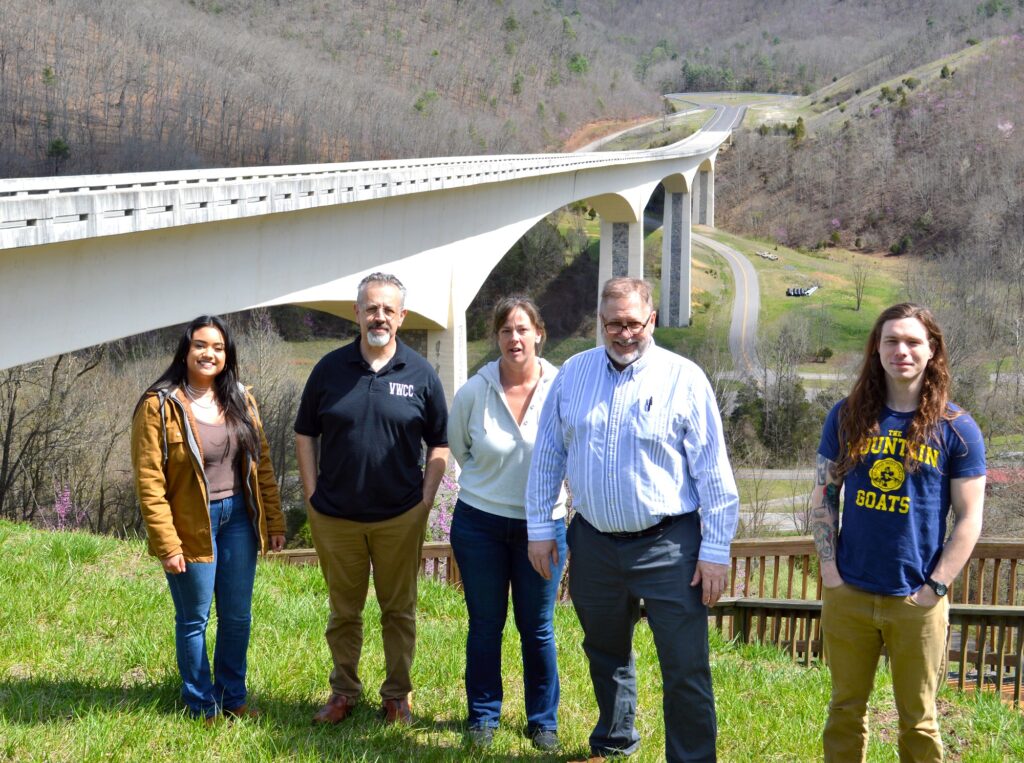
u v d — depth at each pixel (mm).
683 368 4121
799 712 5426
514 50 136125
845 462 4020
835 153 101938
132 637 5492
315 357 49594
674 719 4188
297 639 5816
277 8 113875
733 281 74562
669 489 4090
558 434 4371
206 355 4383
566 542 4773
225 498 4457
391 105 92750
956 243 84500
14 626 5531
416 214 25141
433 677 5500
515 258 67312
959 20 164875
